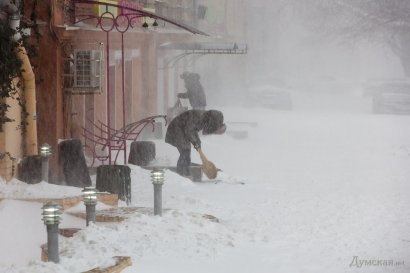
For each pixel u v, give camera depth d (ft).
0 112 62.54
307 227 57.00
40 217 52.19
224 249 49.29
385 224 58.65
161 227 51.29
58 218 41.96
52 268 40.40
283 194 74.79
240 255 48.06
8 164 62.75
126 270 42.68
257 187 79.87
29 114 68.64
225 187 79.36
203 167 83.15
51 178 74.74
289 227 56.90
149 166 85.25
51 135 77.77
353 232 55.47
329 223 58.65
